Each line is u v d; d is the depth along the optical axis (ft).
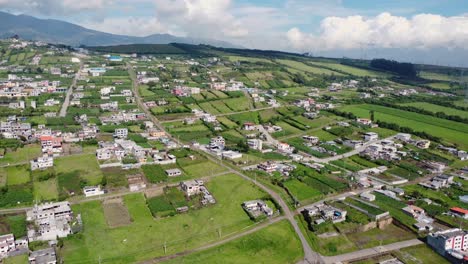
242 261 564.71
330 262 574.97
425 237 650.84
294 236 634.43
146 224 644.69
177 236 616.80
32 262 528.22
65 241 588.50
